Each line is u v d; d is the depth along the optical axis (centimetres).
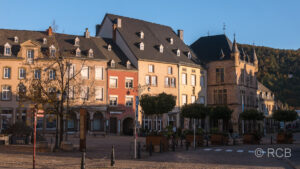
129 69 5066
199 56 6297
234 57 5838
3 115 4428
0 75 4462
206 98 6066
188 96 5734
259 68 13725
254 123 6328
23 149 2447
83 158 1367
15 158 1870
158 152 2439
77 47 4878
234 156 2175
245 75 6159
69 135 4359
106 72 4900
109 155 2153
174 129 3994
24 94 2714
